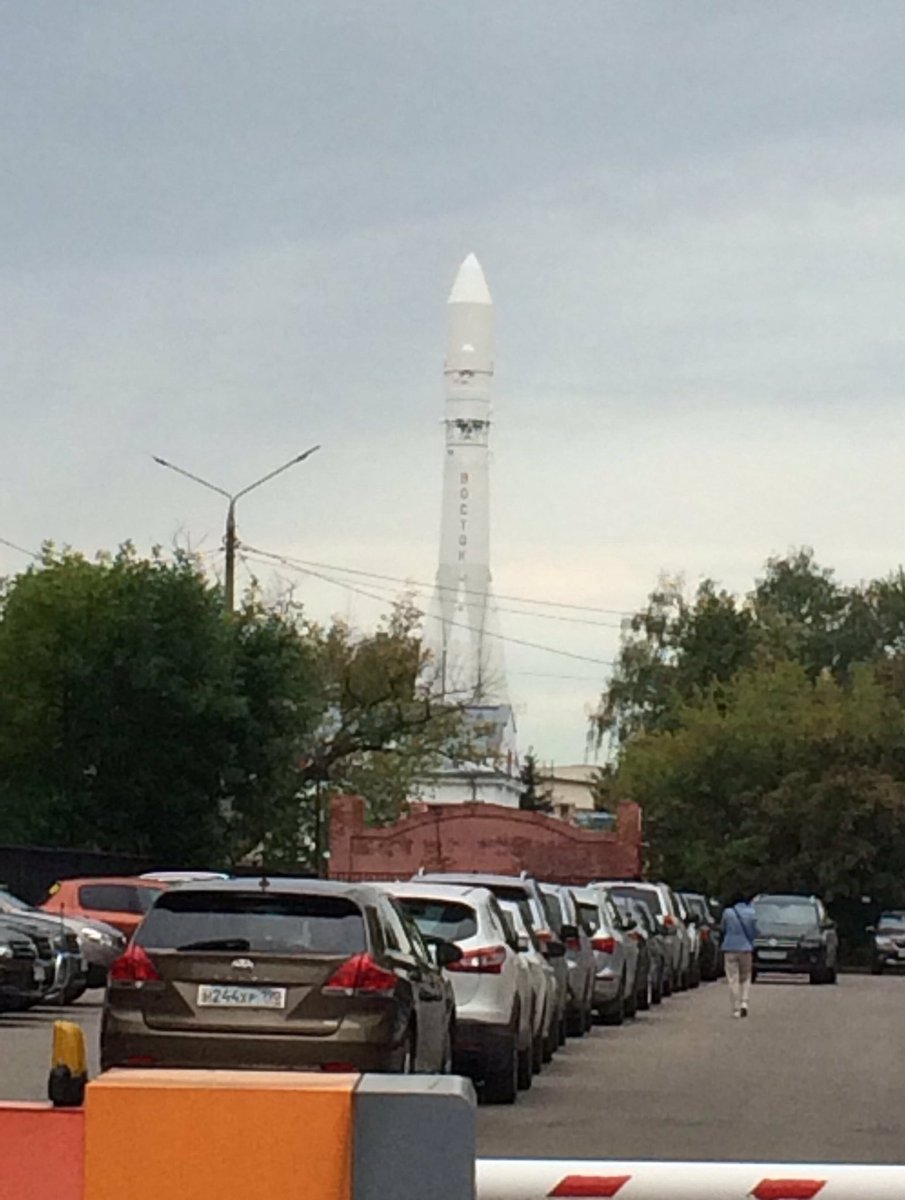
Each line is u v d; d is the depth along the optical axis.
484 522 117.44
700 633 108.88
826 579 118.31
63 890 38.53
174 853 56.81
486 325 118.69
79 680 55.88
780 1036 30.61
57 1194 7.00
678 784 87.44
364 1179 6.24
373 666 70.12
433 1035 17.03
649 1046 28.27
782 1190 6.80
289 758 57.50
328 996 14.98
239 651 57.09
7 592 57.66
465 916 20.12
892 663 98.81
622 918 36.56
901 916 69.00
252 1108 6.29
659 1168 6.83
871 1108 19.84
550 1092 21.34
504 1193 6.82
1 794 56.72
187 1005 15.05
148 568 56.81
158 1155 6.29
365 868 82.44
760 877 85.50
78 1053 7.18
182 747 56.09
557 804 131.38
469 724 86.62
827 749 85.50
